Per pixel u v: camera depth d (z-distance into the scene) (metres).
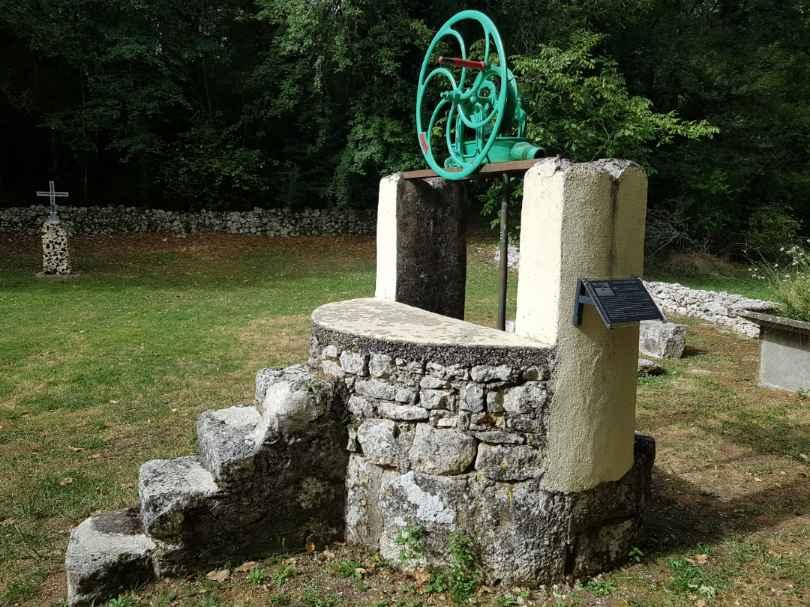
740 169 16.08
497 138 3.35
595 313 2.87
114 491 3.87
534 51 14.06
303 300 10.44
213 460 3.02
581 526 2.97
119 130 16.92
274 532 3.13
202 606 2.74
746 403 5.90
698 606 2.82
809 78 17.22
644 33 17.03
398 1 14.80
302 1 14.14
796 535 3.51
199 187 17.92
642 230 2.99
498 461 2.90
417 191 4.11
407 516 3.01
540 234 2.93
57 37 15.17
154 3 16.69
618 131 11.82
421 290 4.19
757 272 14.92
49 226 11.91
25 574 3.07
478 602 2.81
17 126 17.08
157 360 6.75
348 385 3.19
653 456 3.31
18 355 6.79
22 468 4.20
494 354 2.87
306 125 17.70
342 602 2.81
